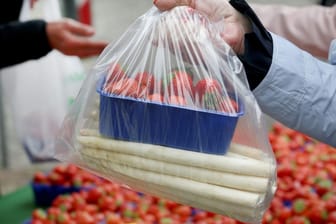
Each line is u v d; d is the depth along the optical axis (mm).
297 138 2818
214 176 964
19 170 3654
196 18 1063
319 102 1105
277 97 1104
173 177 978
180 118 965
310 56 1149
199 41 1034
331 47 1232
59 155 1108
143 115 977
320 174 2301
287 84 1096
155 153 974
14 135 4418
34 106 2797
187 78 1002
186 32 1044
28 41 2182
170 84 1001
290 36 1828
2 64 2260
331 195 2115
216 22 1104
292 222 1907
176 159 967
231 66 1036
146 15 1104
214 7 1124
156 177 982
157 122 973
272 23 1863
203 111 962
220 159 962
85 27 2172
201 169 968
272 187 1009
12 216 2295
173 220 1964
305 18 1802
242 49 1112
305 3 6094
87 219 1959
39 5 2764
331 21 1772
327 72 1129
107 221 1910
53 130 2820
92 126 1057
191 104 979
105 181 2359
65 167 2428
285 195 2150
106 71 1067
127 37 1094
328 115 1113
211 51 1032
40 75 2781
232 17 1114
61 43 2180
